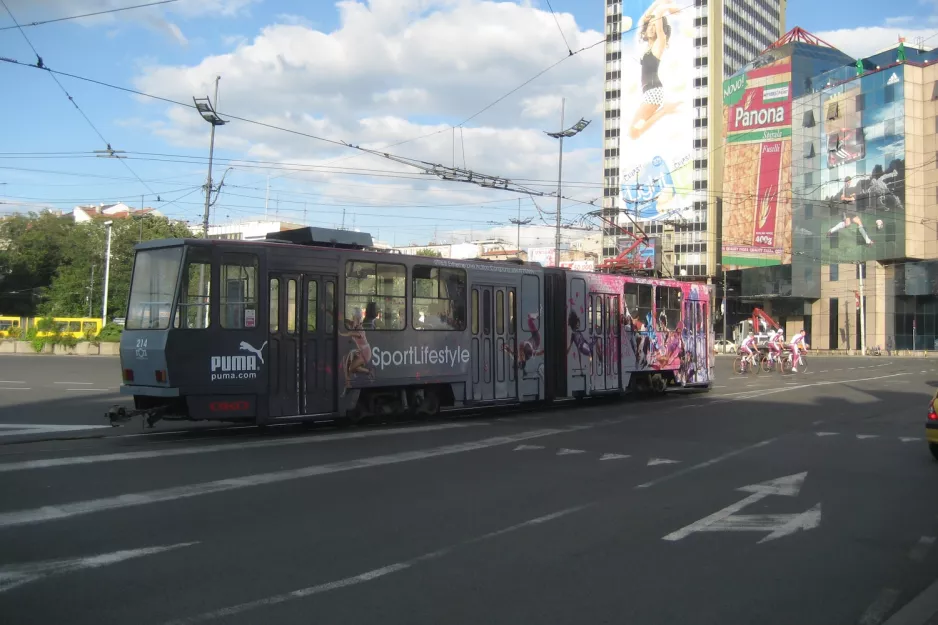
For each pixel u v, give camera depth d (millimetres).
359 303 13938
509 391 16672
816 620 4832
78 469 9398
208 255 12125
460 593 5211
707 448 11898
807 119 74188
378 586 5324
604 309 19547
